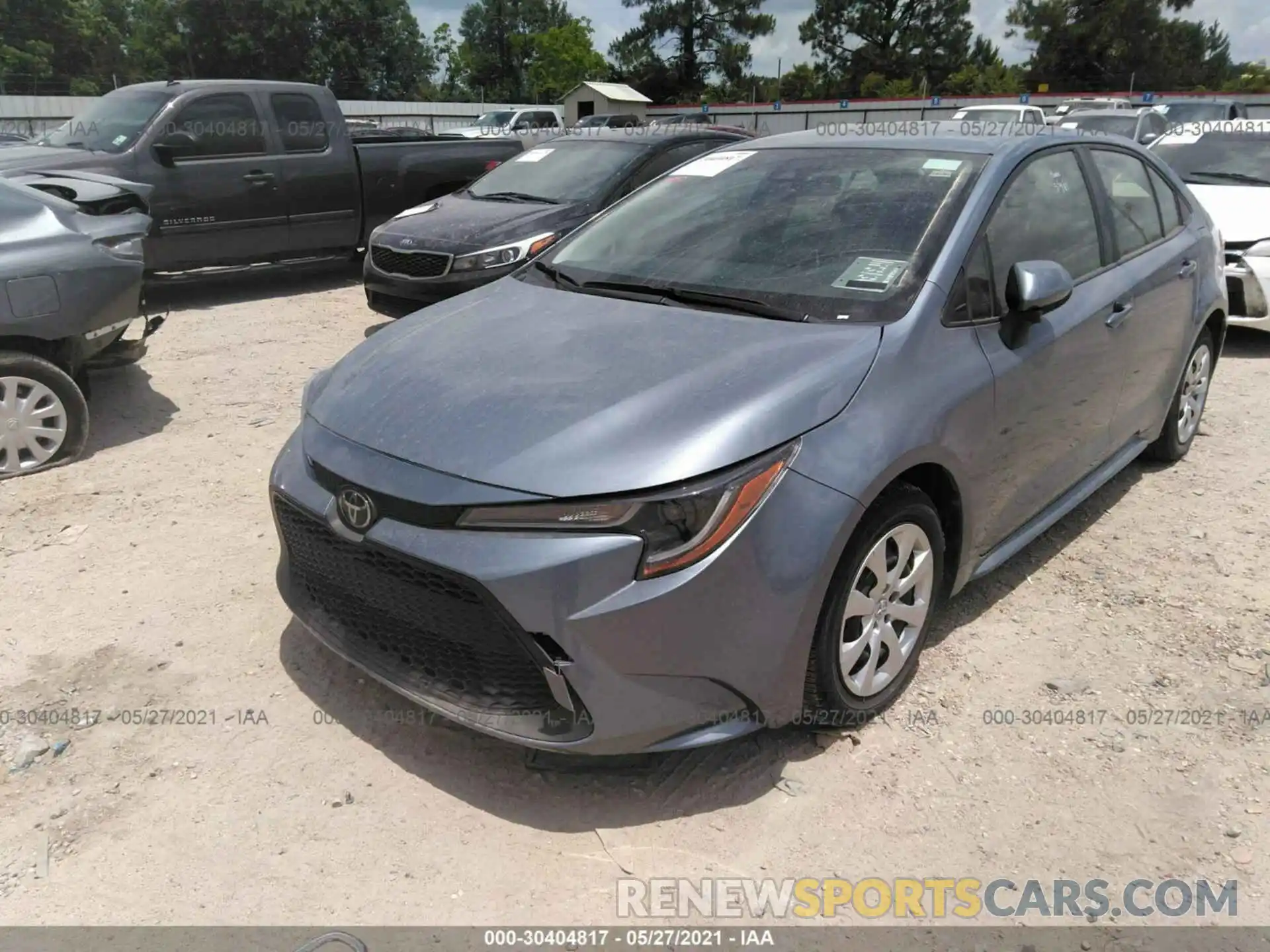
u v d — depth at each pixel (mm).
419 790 2773
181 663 3363
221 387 6457
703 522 2434
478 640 2545
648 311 3250
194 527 4383
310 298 9547
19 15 56438
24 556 4105
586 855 2543
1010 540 3580
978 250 3232
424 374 2986
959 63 69125
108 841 2588
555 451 2510
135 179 8297
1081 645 3449
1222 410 5980
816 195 3621
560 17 84688
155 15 58781
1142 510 4539
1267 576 3908
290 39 59125
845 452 2639
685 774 2826
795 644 2598
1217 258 4953
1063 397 3549
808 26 70688
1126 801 2701
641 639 2418
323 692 3209
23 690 3209
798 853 2543
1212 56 67875
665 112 42031
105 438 5461
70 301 4906
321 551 2869
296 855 2543
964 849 2549
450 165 10477
